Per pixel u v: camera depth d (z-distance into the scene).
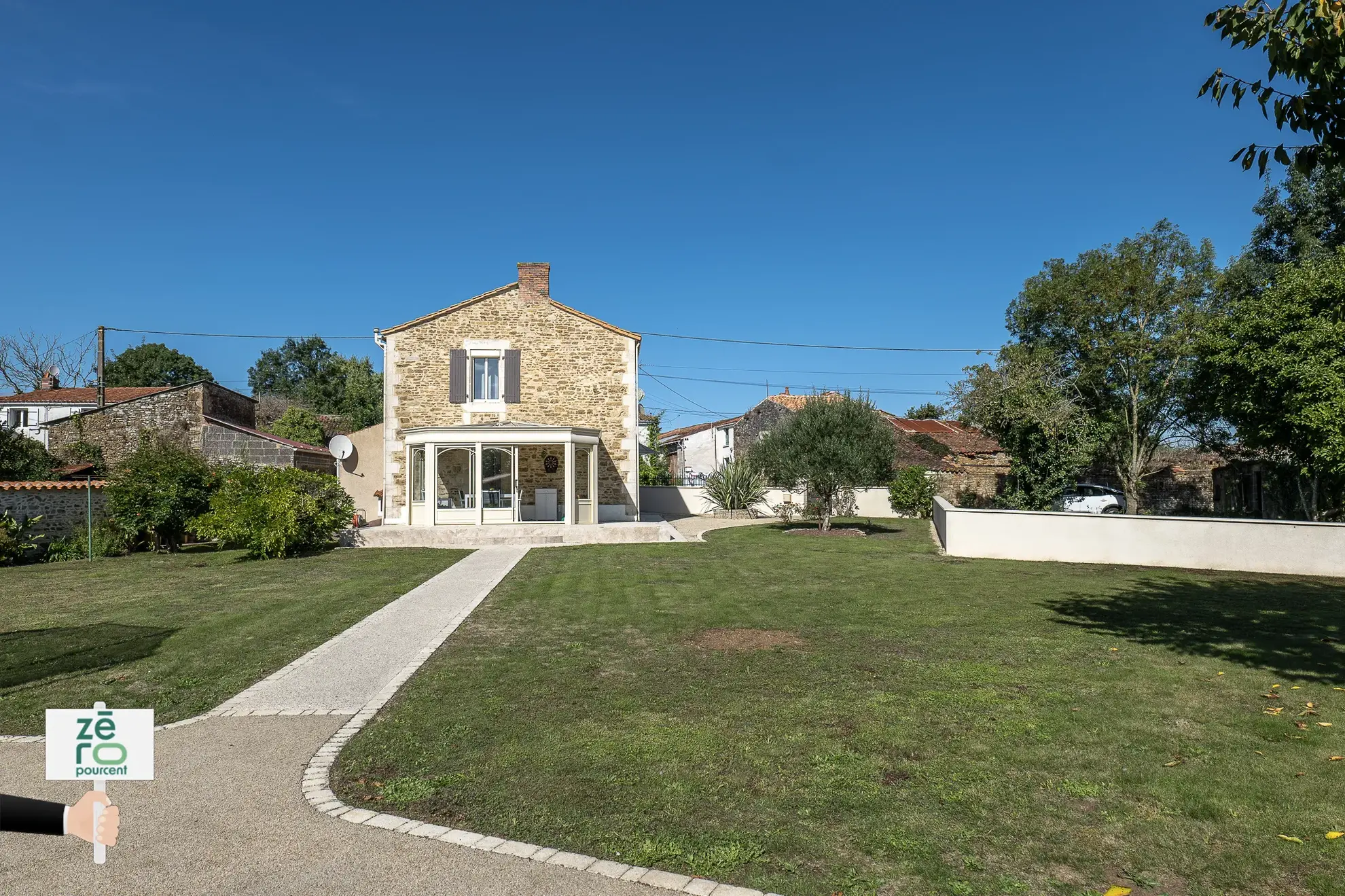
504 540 20.73
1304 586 12.61
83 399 34.41
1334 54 5.08
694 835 3.94
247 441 28.28
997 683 6.64
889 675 6.92
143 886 3.49
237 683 6.99
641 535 21.44
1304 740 5.21
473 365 24.92
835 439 21.75
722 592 11.81
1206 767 4.75
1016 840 3.86
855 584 12.60
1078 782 4.55
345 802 4.39
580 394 25.02
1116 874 3.54
